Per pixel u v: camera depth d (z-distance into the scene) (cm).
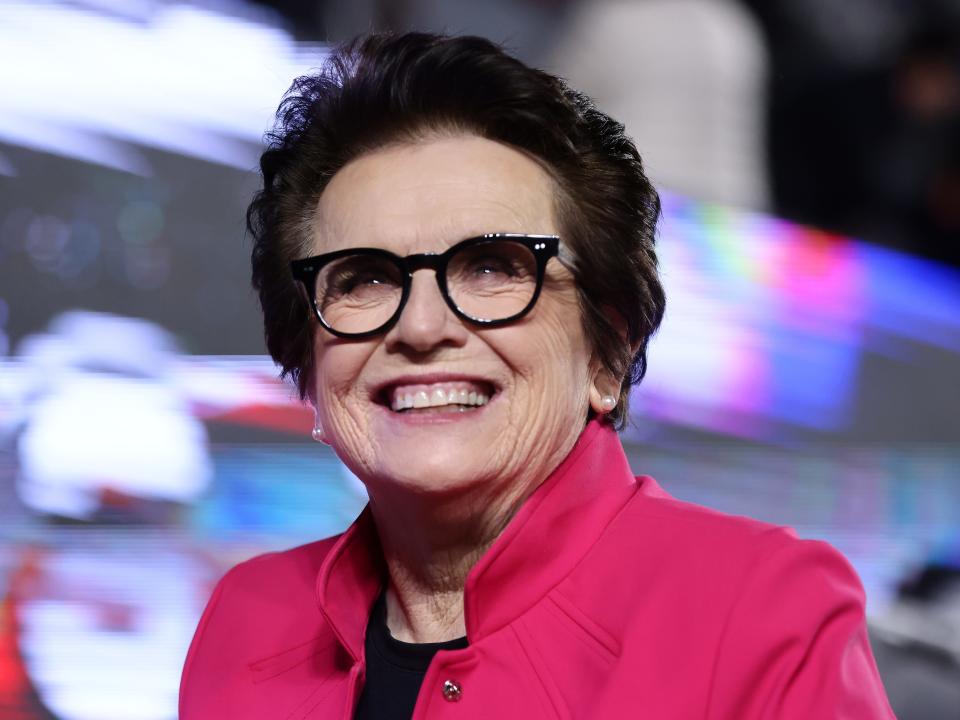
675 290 1127
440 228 399
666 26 1109
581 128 423
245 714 457
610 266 420
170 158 1147
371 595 455
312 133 436
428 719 394
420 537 422
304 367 450
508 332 396
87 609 1023
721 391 1111
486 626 402
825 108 1166
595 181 422
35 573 1032
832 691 355
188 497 1057
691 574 389
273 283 450
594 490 427
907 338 1127
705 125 1125
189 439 1071
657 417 1103
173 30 1155
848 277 1148
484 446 397
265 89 1148
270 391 1084
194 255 1138
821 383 1128
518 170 413
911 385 1123
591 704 377
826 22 1166
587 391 430
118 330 1116
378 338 404
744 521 407
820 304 1143
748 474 1095
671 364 1114
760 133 1156
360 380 411
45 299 1123
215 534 1052
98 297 1127
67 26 1150
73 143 1143
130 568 1035
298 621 477
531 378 402
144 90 1152
